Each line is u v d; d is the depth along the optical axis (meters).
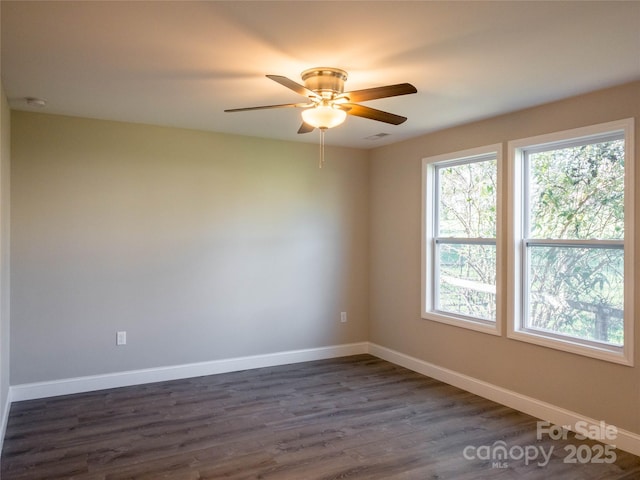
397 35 2.35
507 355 3.84
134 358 4.29
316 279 5.22
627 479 2.70
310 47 2.49
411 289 4.87
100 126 4.13
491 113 3.82
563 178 3.52
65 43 2.46
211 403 3.84
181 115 3.97
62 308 4.00
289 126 4.37
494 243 4.05
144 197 4.32
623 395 3.05
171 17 2.15
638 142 2.97
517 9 2.07
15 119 3.82
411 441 3.16
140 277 4.31
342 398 3.99
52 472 2.72
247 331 4.83
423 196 4.70
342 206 5.37
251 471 2.75
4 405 3.31
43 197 3.92
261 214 4.90
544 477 2.71
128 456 2.92
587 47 2.49
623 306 3.10
